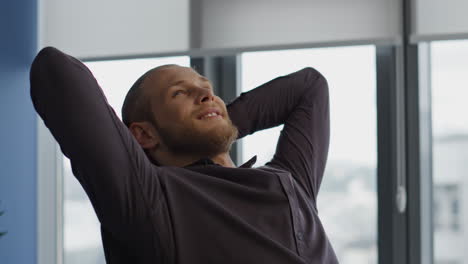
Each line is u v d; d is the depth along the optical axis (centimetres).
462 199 391
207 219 147
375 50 394
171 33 411
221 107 170
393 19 384
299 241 155
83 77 144
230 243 146
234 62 414
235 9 403
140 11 416
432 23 378
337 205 396
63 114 140
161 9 413
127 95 174
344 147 393
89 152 139
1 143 421
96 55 421
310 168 182
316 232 162
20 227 426
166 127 165
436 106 391
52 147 438
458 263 393
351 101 393
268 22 399
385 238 392
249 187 156
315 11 393
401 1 385
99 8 422
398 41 383
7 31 430
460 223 392
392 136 391
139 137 169
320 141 189
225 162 171
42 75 143
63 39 427
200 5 407
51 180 437
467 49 388
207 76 414
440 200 393
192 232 146
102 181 140
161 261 146
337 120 394
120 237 147
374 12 386
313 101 196
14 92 427
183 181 151
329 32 391
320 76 204
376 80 394
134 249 148
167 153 169
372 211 395
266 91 201
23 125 430
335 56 396
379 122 392
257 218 152
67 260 439
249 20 401
